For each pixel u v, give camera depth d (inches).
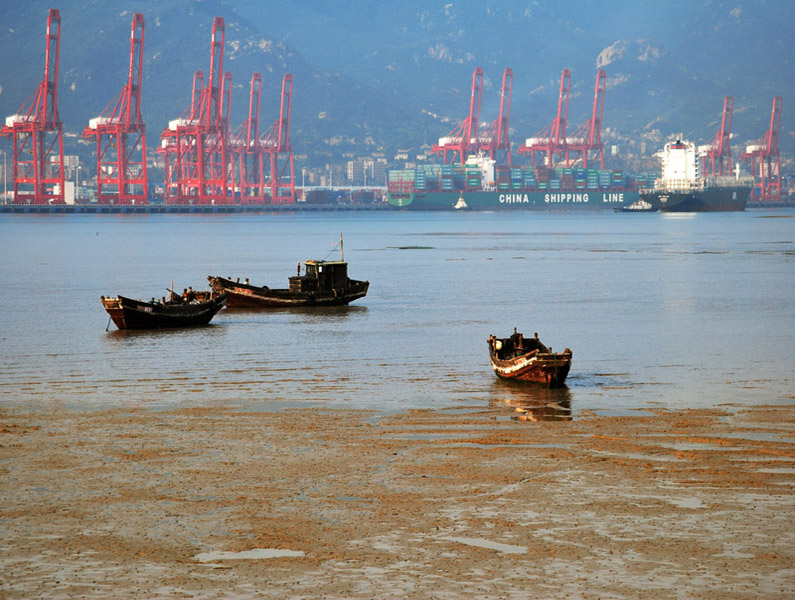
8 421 3941.9
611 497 2903.5
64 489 2997.0
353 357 5693.9
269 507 2834.6
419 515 2763.3
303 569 2406.5
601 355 5689.0
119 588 2301.9
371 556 2480.3
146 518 2743.6
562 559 2456.9
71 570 2396.7
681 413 4047.7
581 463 3265.3
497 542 2566.4
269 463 3282.5
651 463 3260.3
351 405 4261.8
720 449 3440.0
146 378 5000.0
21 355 5807.1
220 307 7524.6
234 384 4815.5
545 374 4650.6
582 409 4156.0
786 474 3115.2
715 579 2337.6
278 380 4926.2
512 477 3105.3
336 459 3329.2
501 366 4896.7
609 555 2477.9
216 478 3107.8
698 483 3029.0
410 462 3287.4
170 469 3208.7
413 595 2265.0
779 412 4052.7
